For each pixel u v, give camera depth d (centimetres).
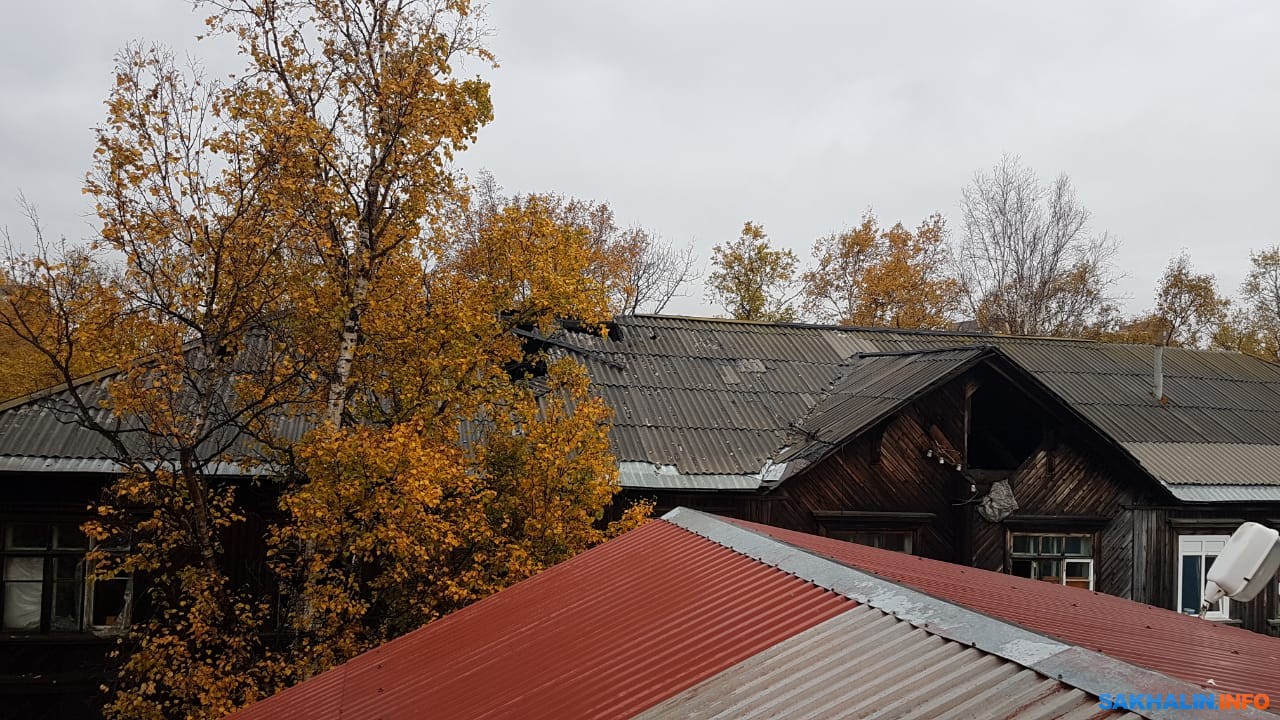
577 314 1002
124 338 839
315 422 884
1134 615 621
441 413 911
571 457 959
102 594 1022
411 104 865
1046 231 3066
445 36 905
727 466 1187
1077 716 284
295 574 930
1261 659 480
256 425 963
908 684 345
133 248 803
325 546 824
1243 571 499
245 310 877
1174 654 441
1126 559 1320
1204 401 1641
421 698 502
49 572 1012
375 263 900
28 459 969
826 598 476
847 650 400
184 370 865
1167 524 1322
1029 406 1358
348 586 845
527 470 896
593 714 407
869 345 1639
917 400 1267
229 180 821
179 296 855
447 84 884
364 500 801
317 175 860
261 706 594
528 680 477
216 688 794
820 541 742
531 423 917
